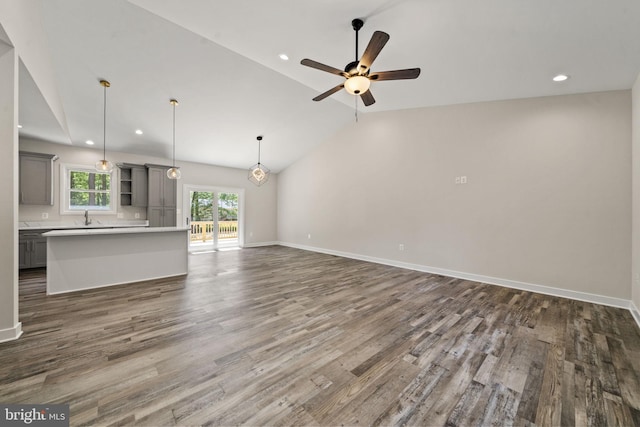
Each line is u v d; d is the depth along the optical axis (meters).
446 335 2.44
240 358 2.03
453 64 3.09
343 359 2.03
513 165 3.94
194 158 6.90
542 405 1.58
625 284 3.18
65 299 3.26
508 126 3.97
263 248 7.78
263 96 4.70
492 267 4.14
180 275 4.50
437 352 2.15
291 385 1.73
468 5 2.15
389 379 1.80
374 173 5.74
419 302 3.29
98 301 3.21
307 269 5.07
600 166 3.32
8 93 2.15
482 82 3.48
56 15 2.87
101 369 1.86
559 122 3.58
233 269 5.03
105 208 5.94
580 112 3.44
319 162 7.03
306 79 3.90
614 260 3.25
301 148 7.12
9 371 1.81
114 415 1.45
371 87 4.01
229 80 4.16
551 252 3.65
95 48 3.32
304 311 2.97
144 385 1.70
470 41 2.61
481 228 4.24
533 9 2.09
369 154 5.83
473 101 4.23
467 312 2.99
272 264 5.52
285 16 2.54
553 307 3.17
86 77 3.79
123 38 3.21
